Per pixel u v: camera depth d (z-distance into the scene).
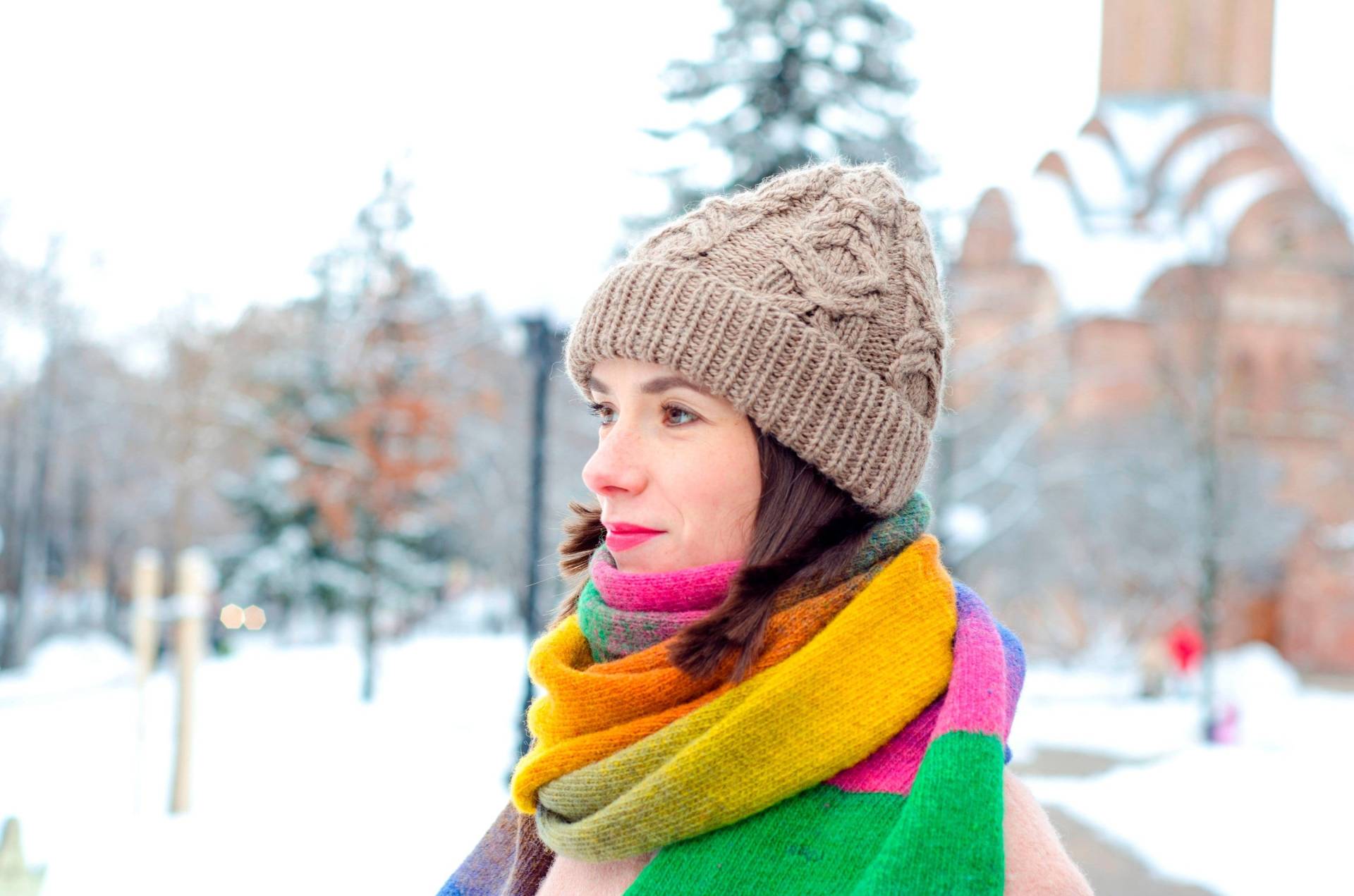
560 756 1.25
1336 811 9.30
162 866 7.14
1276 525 29.95
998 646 1.21
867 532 1.26
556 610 1.64
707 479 1.26
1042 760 12.97
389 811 8.76
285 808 8.89
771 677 1.16
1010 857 1.10
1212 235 18.73
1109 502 26.56
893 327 1.29
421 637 32.38
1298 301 32.56
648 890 1.15
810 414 1.23
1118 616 27.48
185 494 29.89
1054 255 31.47
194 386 28.42
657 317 1.25
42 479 27.34
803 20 10.95
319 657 24.39
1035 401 25.25
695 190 11.15
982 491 23.77
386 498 19.28
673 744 1.17
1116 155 35.53
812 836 1.14
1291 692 22.56
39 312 25.41
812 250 1.27
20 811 8.99
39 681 21.22
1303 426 32.50
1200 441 17.72
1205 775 10.92
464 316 21.78
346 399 20.08
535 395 9.42
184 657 8.96
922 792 1.08
